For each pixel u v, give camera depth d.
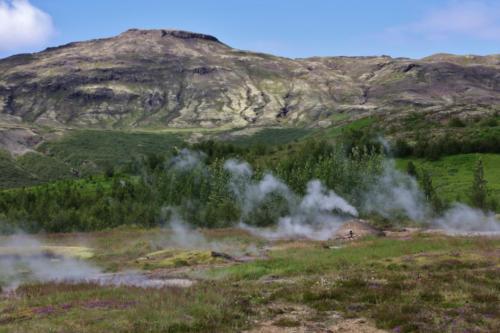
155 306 20.39
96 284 27.81
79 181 164.88
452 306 20.16
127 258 45.12
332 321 18.80
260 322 18.73
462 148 142.00
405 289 23.55
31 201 109.44
